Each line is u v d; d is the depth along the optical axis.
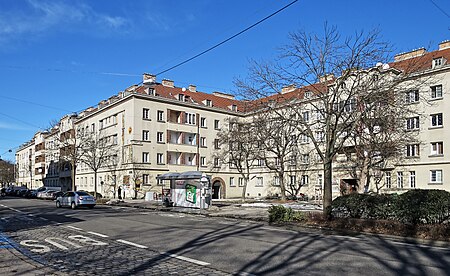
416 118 38.81
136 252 10.68
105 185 55.88
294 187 49.69
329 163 18.45
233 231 15.61
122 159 51.62
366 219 16.09
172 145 53.34
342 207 17.50
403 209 15.03
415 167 38.72
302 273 8.14
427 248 11.45
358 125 21.09
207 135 57.78
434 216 14.08
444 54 39.16
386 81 18.66
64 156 52.22
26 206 34.66
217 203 37.16
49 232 15.19
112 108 54.91
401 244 12.23
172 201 31.56
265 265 8.93
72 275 8.02
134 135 49.53
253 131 38.06
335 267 8.71
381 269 8.52
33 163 101.31
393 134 30.48
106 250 11.02
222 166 59.31
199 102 57.91
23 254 10.46
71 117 69.19
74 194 31.89
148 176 50.31
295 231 15.78
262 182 58.00
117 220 20.33
